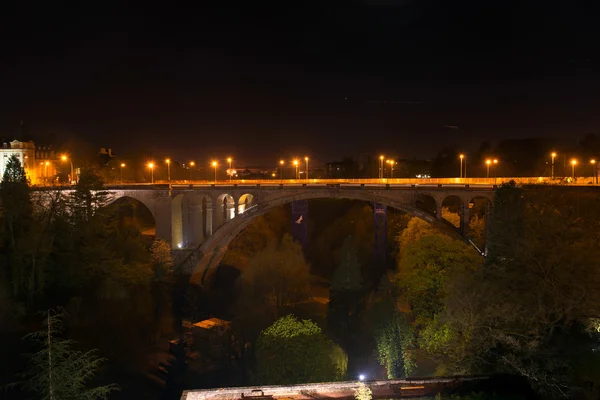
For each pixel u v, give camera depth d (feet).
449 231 214.69
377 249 256.32
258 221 333.21
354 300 213.25
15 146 393.29
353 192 230.27
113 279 199.52
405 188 222.69
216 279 280.31
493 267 120.67
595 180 229.66
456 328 110.63
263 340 127.54
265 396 72.95
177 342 205.36
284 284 235.40
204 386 167.43
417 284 167.12
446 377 82.89
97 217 213.25
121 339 189.47
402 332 144.25
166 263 239.09
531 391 81.10
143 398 161.68
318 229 356.38
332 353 128.98
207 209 266.36
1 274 178.60
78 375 78.95
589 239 111.55
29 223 189.57
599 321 90.07
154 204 247.91
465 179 248.52
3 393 138.82
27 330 170.19
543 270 101.24
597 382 81.76
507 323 100.22
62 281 194.08
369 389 73.67
